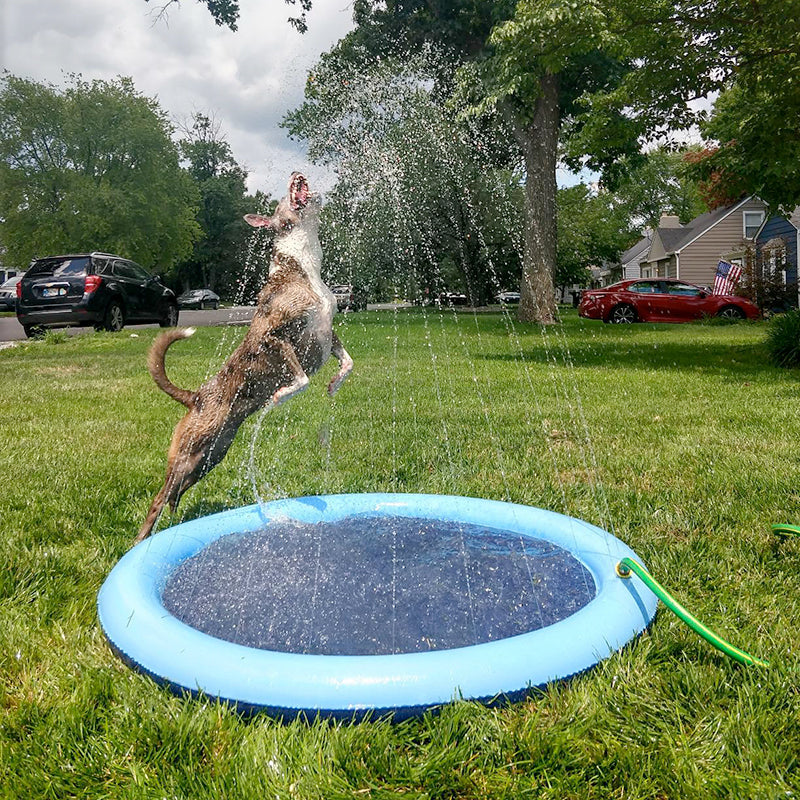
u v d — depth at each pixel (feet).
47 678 7.33
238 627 7.90
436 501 11.90
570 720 6.35
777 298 74.02
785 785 5.59
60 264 47.96
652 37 33.40
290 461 16.61
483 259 90.74
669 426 19.90
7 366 34.24
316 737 6.07
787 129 34.06
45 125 112.27
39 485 14.42
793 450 16.66
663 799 5.59
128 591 8.17
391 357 38.88
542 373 32.01
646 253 139.54
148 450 17.65
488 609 8.34
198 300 133.28
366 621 8.05
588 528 10.32
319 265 10.94
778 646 7.70
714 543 11.03
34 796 5.67
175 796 5.56
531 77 42.22
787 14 29.86
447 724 6.14
